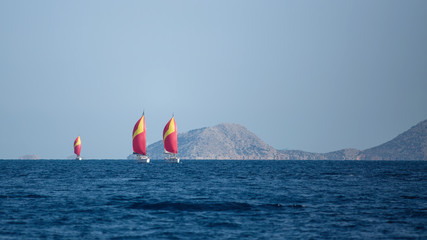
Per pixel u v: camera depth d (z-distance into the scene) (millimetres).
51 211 115375
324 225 99188
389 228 96188
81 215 109938
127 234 89562
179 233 90688
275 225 99000
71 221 102125
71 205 126875
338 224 100312
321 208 123875
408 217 109375
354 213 115125
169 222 102250
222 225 98875
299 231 92938
